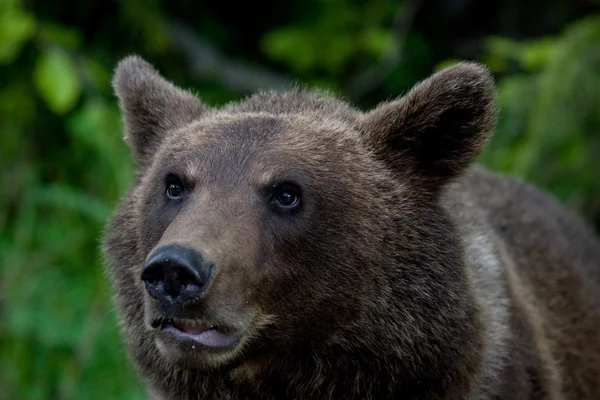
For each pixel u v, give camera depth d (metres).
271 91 8.29
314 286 7.16
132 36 15.33
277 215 7.04
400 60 16.52
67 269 13.73
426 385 7.43
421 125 7.55
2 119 14.27
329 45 15.80
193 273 6.30
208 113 8.13
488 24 17.19
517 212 9.53
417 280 7.35
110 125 13.45
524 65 13.91
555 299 9.21
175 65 15.76
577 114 13.06
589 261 9.99
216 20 16.75
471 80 7.47
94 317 13.13
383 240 7.33
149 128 8.27
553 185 13.34
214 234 6.64
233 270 6.61
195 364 6.71
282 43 15.77
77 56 14.23
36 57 14.12
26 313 13.23
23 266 13.59
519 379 8.02
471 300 7.51
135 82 8.33
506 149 13.41
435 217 7.55
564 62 13.17
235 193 6.95
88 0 15.20
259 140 7.25
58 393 13.16
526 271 9.08
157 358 7.62
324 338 7.32
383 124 7.66
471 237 8.11
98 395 12.80
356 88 16.19
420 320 7.32
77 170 14.52
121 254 7.69
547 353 8.52
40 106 14.52
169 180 7.26
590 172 13.29
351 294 7.25
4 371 13.29
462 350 7.42
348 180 7.32
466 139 7.58
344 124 7.73
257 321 6.96
